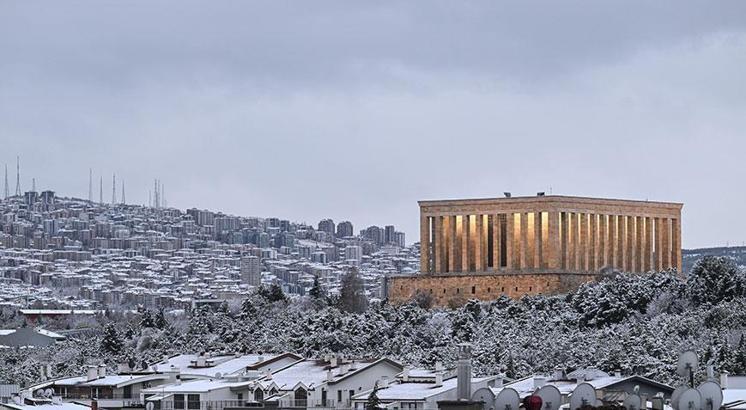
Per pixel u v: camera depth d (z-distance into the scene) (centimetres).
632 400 19000
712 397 18150
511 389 18388
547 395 18962
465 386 19938
